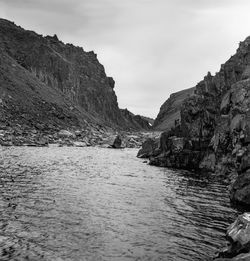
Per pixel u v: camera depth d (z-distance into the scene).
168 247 25.45
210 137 73.69
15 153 84.69
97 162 79.94
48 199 37.88
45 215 31.75
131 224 30.59
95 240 26.25
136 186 49.69
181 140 77.19
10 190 41.44
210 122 74.19
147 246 25.56
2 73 199.12
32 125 149.25
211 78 84.06
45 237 26.22
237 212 35.59
